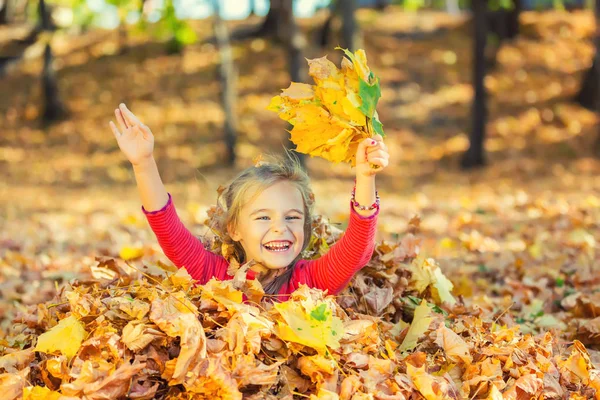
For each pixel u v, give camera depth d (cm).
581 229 785
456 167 1717
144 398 252
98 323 275
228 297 281
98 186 1625
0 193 1516
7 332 446
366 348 286
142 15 1627
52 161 1802
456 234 839
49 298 513
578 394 295
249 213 316
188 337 253
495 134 1850
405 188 1548
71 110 2042
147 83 2142
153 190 312
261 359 271
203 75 2161
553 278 570
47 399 249
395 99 2033
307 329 268
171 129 1919
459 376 291
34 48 2166
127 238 756
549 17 2402
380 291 351
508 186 1509
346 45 1691
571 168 1664
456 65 2192
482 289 550
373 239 311
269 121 1944
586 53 2198
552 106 1952
